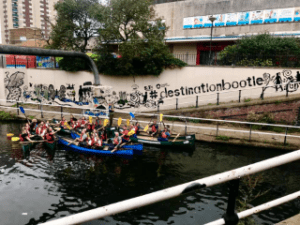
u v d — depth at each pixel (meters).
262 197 8.20
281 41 15.20
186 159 11.84
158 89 17.64
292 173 10.06
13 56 22.61
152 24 16.86
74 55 14.57
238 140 12.61
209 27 20.47
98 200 8.38
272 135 13.07
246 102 14.48
